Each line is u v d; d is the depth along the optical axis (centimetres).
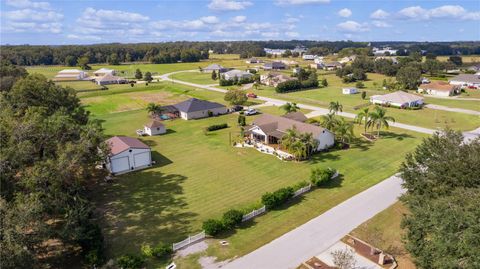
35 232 2634
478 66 17375
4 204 2519
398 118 7812
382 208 3753
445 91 10556
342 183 4441
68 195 3216
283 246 3102
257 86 12531
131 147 5012
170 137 6719
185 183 4559
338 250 2970
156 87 12875
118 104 9994
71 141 3903
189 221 3594
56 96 6138
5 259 2227
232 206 3912
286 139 5388
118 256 3003
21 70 10831
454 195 2461
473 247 2016
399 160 5234
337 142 5966
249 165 5153
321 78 15075
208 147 6038
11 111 4653
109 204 3991
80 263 2936
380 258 2811
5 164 3047
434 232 2397
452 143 3142
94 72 17238
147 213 3775
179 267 2845
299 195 4112
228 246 3128
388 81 13175
